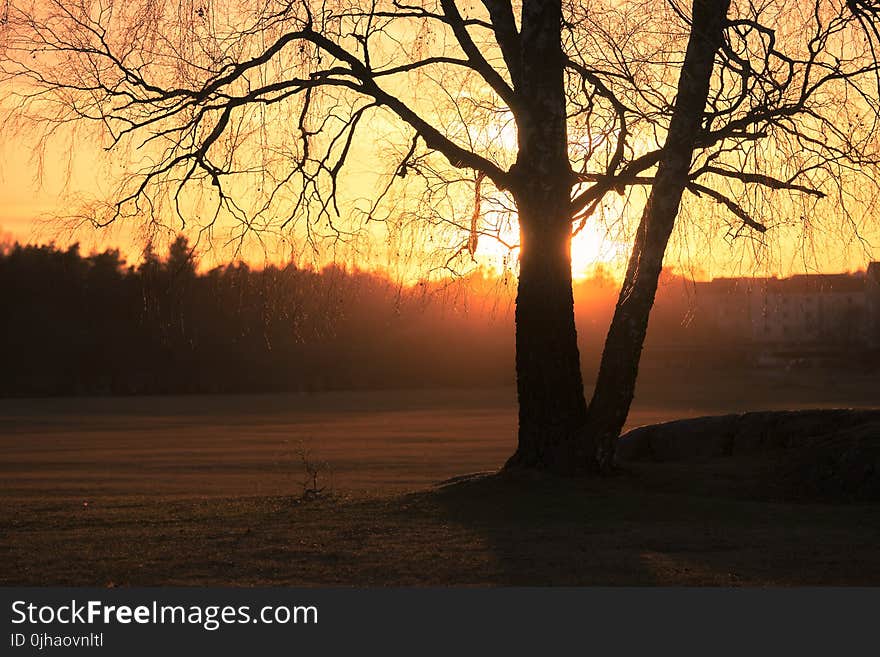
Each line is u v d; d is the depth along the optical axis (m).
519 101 16.48
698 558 11.34
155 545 12.28
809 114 15.09
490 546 12.06
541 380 16.81
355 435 64.00
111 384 113.56
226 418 83.12
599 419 16.66
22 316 106.19
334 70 15.78
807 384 112.50
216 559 11.35
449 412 90.12
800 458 17.22
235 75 15.48
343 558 11.39
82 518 15.02
